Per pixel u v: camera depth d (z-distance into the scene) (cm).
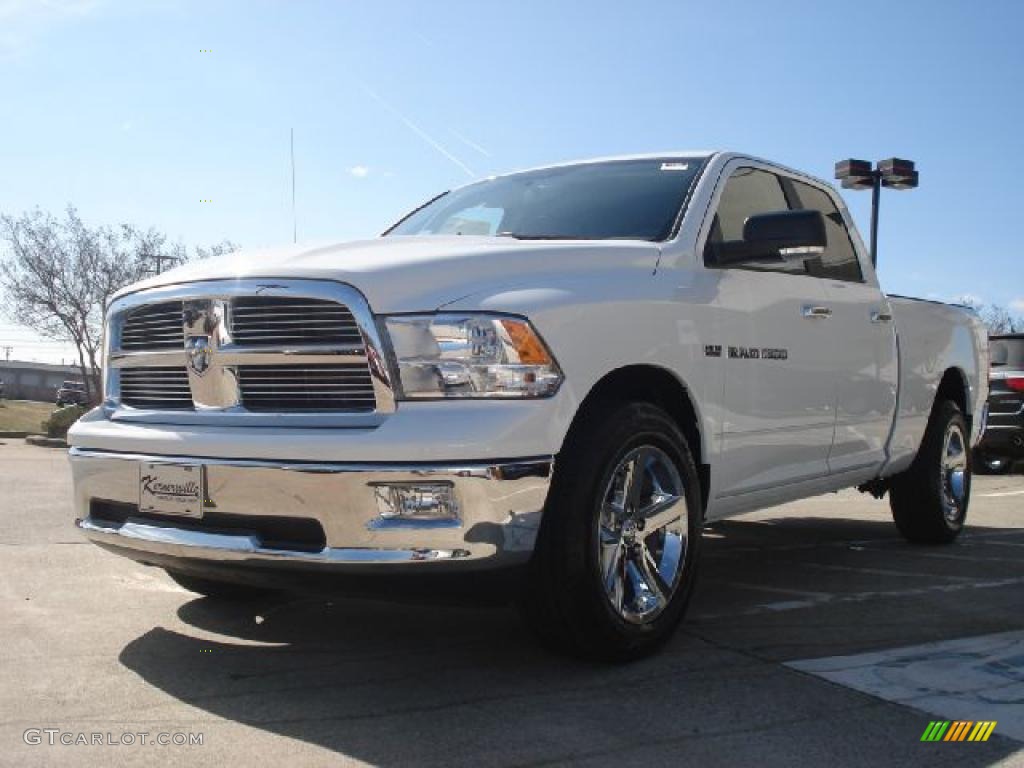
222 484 346
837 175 1474
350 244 383
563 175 518
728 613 455
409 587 330
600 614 354
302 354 345
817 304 505
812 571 569
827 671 361
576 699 330
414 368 332
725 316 433
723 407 431
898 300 600
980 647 394
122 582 516
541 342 343
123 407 401
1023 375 1198
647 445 378
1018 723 311
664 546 392
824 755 285
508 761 278
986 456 1284
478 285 346
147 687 344
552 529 348
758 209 505
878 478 613
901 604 475
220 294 362
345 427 335
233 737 296
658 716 314
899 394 593
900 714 317
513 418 331
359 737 296
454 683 347
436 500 324
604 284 378
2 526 714
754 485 462
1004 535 725
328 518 329
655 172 484
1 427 2802
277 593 482
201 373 366
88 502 397
